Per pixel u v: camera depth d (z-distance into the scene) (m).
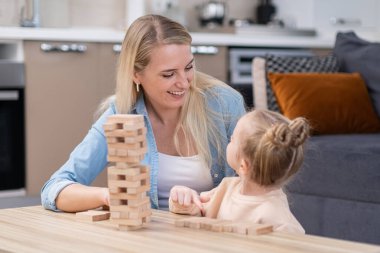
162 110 1.89
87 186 1.67
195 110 1.89
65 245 1.24
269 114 1.53
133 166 1.35
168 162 1.91
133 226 1.37
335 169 3.01
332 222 3.03
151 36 1.75
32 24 4.29
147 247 1.22
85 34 4.23
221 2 5.38
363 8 5.56
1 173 4.03
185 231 1.35
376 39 5.54
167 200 1.93
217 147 1.92
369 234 2.90
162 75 1.74
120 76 1.83
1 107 3.99
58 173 1.78
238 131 1.52
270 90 3.60
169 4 5.12
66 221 1.49
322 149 3.07
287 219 1.48
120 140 1.34
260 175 1.46
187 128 1.90
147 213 1.39
